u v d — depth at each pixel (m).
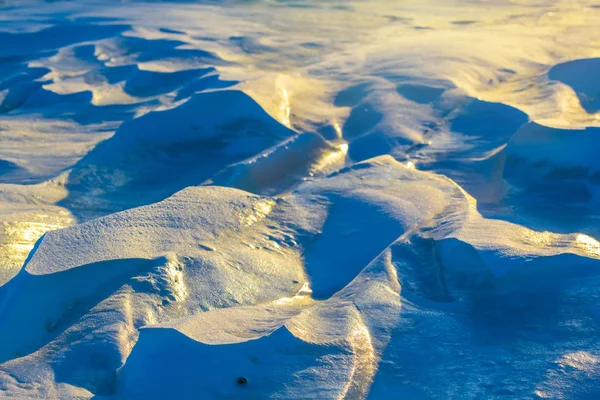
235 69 6.97
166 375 2.33
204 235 3.28
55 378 2.42
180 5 11.05
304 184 4.04
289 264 3.22
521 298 2.74
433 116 5.53
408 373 2.39
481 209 3.76
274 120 5.34
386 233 3.36
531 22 9.17
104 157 4.95
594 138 4.18
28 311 2.77
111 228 3.25
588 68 6.13
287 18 9.93
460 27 8.96
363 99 5.96
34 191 4.42
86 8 10.80
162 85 6.87
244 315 2.69
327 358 2.40
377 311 2.71
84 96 6.57
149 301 2.76
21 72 7.42
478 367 2.39
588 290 2.70
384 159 4.41
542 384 2.26
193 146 5.20
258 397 2.24
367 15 10.13
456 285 2.89
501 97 5.81
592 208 3.82
